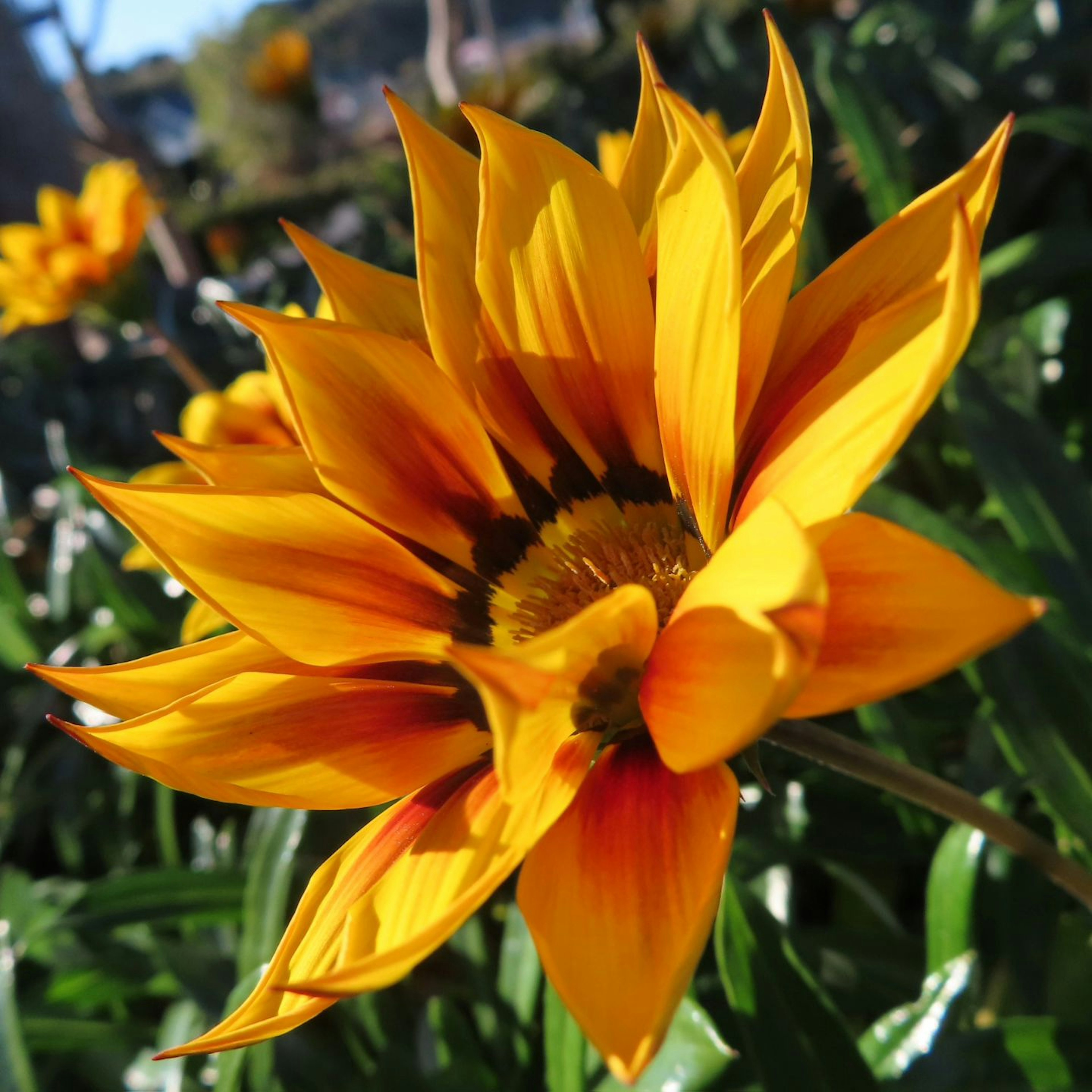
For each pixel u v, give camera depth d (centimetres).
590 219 10
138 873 21
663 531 12
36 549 41
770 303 9
